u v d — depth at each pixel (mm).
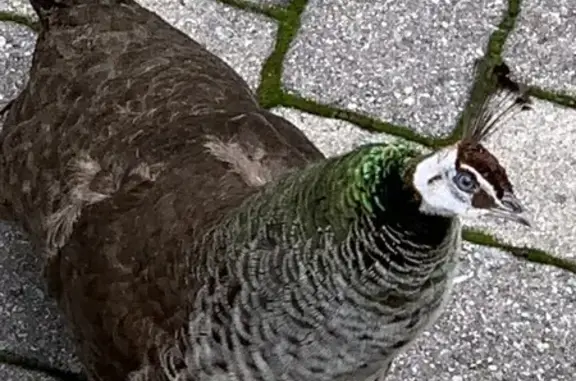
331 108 4449
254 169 3301
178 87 3551
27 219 3654
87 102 3551
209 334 2986
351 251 2686
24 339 4062
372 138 4402
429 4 4609
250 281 2863
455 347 4066
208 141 3369
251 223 2881
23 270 4141
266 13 4594
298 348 2877
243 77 4477
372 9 4594
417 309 2789
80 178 3439
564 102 4465
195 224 3113
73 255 3383
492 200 2572
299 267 2771
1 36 4523
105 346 3291
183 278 3061
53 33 3756
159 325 3123
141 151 3389
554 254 4223
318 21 4578
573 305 4145
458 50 4543
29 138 3631
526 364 4051
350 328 2799
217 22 4570
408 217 2598
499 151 4367
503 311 4125
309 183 2758
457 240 2736
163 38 3721
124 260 3240
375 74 4504
